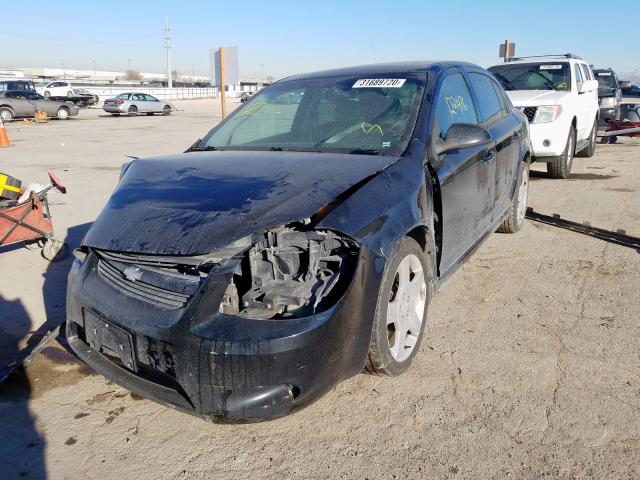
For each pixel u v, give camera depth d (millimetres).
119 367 2781
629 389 3023
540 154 8469
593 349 3463
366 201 2832
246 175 3066
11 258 5711
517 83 9734
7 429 2904
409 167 3258
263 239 2584
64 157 13328
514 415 2840
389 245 2793
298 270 2596
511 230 5875
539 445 2615
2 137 15977
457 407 2930
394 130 3588
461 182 3816
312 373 2416
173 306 2520
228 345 2324
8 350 3748
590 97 10328
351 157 3328
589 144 11227
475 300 4281
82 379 3371
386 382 3180
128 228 2744
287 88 4461
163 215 2740
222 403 2381
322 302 2514
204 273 2531
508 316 3979
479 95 4809
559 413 2840
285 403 2412
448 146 3578
